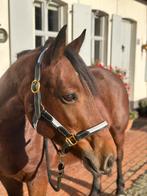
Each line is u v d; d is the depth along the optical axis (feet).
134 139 22.07
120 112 12.10
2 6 16.71
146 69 33.86
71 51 6.23
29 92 6.41
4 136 7.29
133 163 17.20
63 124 6.16
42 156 7.59
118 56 27.91
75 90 5.97
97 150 6.12
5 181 8.04
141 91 33.17
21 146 7.33
